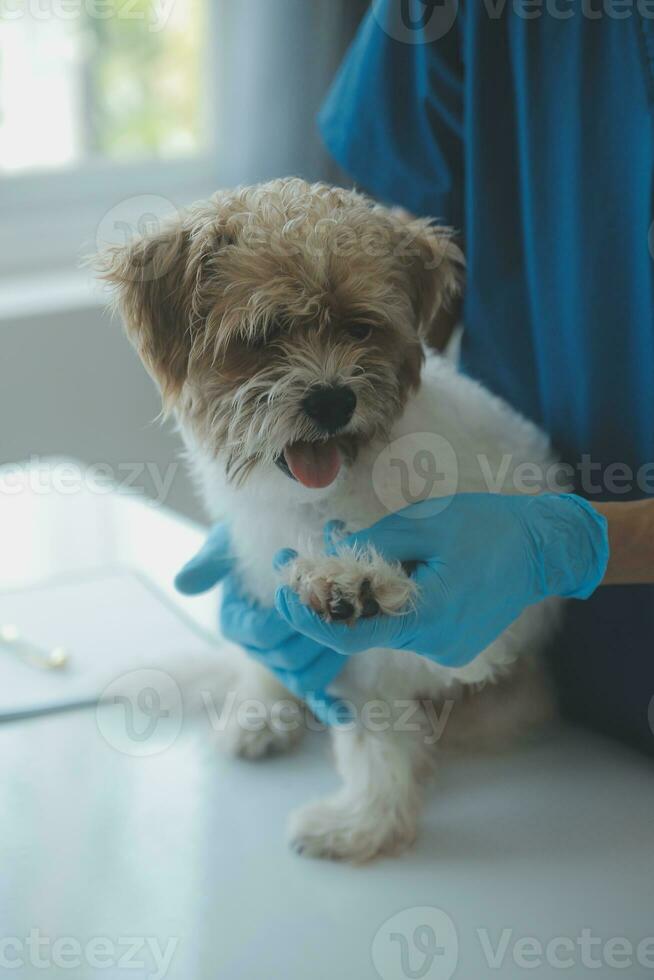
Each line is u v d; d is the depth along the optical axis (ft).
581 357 3.80
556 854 3.24
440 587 3.12
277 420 3.24
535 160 3.76
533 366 4.17
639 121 3.46
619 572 3.42
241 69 7.57
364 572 2.95
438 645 3.17
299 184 3.60
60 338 7.09
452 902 3.05
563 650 4.01
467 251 4.13
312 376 3.23
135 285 3.51
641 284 3.59
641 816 3.43
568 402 3.96
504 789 3.62
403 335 3.51
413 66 4.10
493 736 3.85
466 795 3.59
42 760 3.67
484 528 3.23
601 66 3.52
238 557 3.77
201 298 3.38
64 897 3.04
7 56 7.66
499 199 4.00
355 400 3.27
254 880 3.13
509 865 3.21
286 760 3.77
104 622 4.47
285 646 3.62
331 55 7.40
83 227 7.97
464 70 4.01
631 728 3.88
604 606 3.84
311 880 3.15
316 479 3.31
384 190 4.41
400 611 3.03
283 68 7.39
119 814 3.42
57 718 3.90
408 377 3.59
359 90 4.27
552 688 3.99
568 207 3.70
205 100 8.23
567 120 3.63
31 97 7.85
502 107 3.92
